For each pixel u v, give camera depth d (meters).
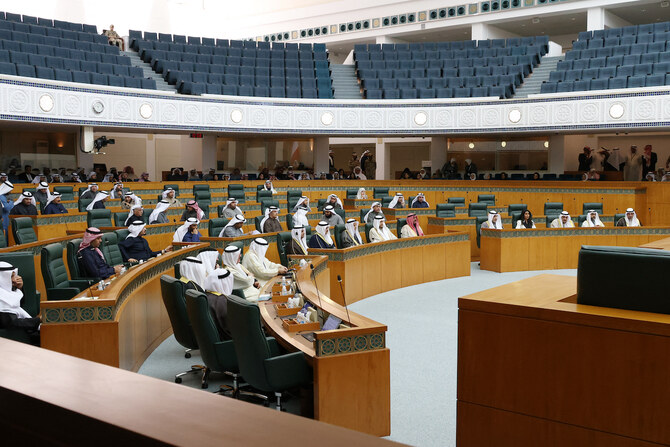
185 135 26.64
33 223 11.63
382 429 4.87
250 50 24.38
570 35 28.28
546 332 2.92
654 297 2.79
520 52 23.80
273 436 0.95
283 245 11.29
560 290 3.34
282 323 5.80
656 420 2.66
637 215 19.02
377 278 11.11
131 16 29.70
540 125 20.06
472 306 3.13
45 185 14.87
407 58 24.95
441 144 23.78
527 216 14.48
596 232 14.49
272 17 30.20
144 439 0.94
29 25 20.36
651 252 2.83
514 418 3.04
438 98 21.72
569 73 20.75
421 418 5.30
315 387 4.62
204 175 22.58
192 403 1.07
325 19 28.86
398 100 21.81
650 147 22.94
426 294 11.14
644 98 18.27
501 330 3.05
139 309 6.79
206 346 5.61
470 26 26.00
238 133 22.69
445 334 8.27
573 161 25.64
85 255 8.04
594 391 2.81
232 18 31.34
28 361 1.28
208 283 6.55
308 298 6.14
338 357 4.67
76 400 1.07
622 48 21.08
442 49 25.33
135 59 22.14
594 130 19.66
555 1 23.80
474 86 22.31
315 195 22.45
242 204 17.09
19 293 5.88
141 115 19.28
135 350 6.52
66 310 5.27
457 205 18.02
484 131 21.03
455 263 13.10
